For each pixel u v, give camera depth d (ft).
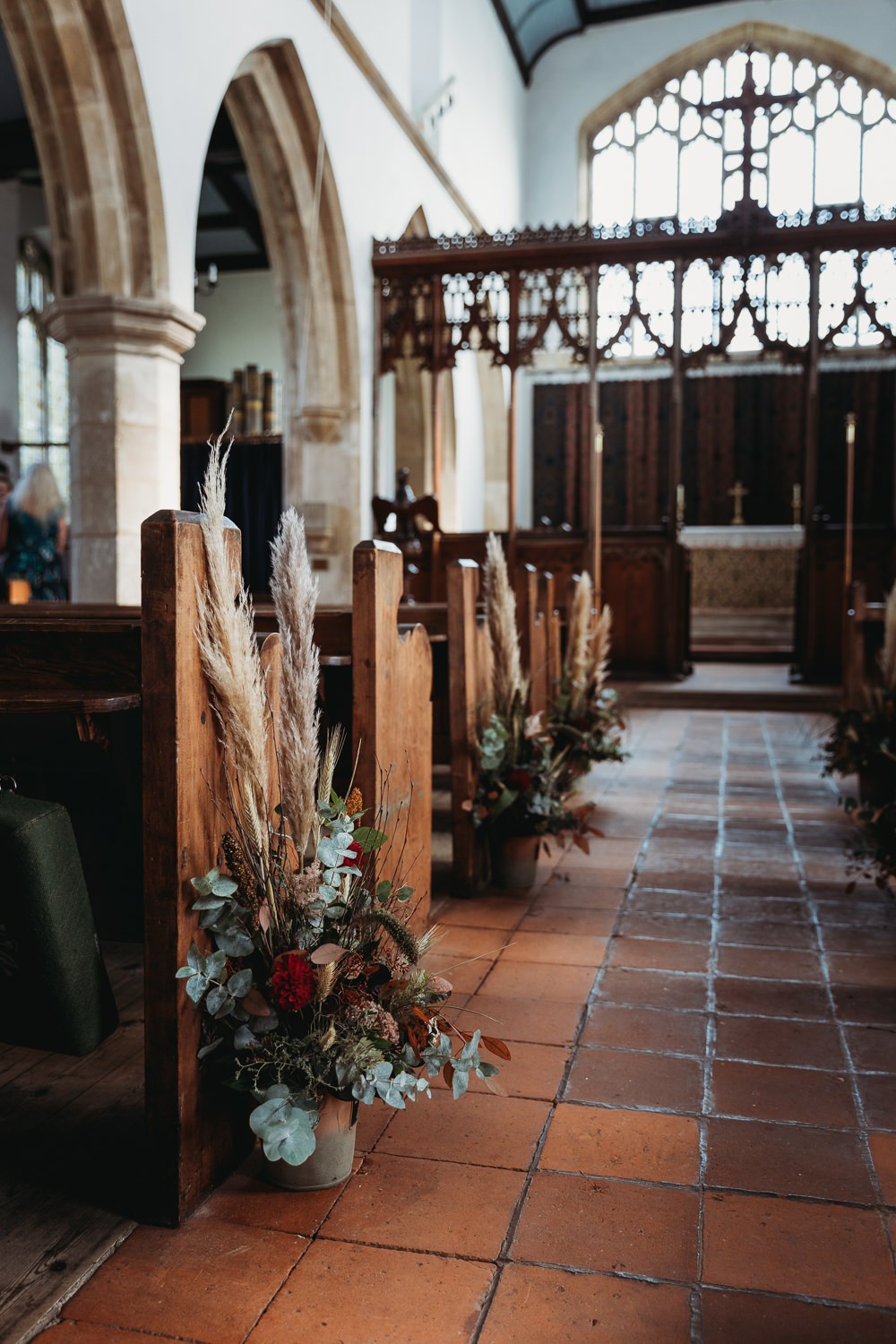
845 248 32.71
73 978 7.19
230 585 6.79
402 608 14.87
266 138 29.50
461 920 12.71
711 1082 8.64
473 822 13.47
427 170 39.34
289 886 7.08
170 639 6.46
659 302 34.04
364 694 9.77
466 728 13.29
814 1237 6.62
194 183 23.21
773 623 49.96
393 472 44.19
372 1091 6.63
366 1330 5.84
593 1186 7.18
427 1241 6.59
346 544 33.71
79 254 21.67
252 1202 7.02
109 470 22.27
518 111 54.60
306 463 33.68
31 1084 8.68
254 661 6.89
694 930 12.39
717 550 52.19
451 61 41.47
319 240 31.76
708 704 32.99
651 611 36.01
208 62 23.38
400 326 34.68
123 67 20.36
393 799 10.34
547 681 19.01
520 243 33.76
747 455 54.54
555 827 13.80
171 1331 5.85
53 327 22.48
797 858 15.56
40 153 21.22
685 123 55.52
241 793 6.96
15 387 46.32
